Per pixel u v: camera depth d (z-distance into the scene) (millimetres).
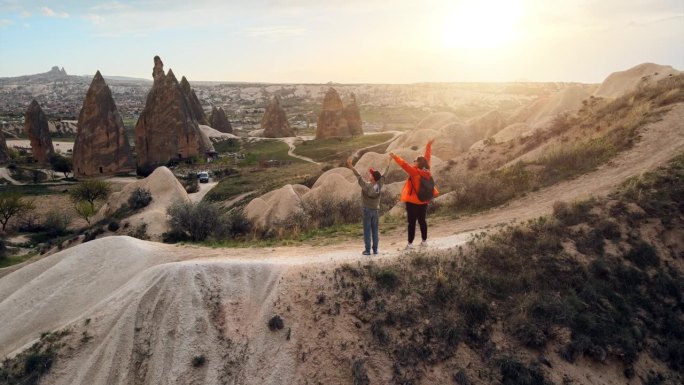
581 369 9758
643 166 16656
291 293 10609
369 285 10727
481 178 20641
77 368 10258
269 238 18391
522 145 29844
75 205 55156
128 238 15312
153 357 9953
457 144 62594
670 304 11391
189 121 83562
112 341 10312
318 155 88312
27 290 13633
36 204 57969
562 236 12570
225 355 9672
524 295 10867
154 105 79875
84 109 76125
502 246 12062
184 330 10047
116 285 13453
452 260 11570
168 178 46719
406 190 12109
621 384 9766
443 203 19297
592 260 11875
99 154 76250
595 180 16969
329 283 10812
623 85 57469
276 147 99938
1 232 47281
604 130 22578
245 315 10414
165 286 10984
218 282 11031
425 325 10031
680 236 12805
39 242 43531
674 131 18719
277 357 9555
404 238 14727
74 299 13227
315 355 9555
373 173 11844
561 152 20453
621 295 11305
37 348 10750
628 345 10188
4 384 10195
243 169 77375
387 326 9992
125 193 47344
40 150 88188
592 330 10297
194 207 26188
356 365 9266
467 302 10469
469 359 9656
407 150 56125
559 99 62938
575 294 11008
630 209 13383
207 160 85438
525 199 17297
